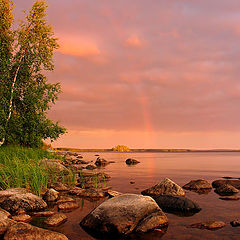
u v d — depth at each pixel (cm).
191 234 521
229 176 1603
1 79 2680
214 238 497
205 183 1135
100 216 567
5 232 481
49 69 2903
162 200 762
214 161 3706
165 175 1642
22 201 713
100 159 2970
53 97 2906
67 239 486
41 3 2811
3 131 2562
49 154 2444
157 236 512
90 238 504
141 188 1102
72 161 3028
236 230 541
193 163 3122
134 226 545
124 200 615
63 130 2888
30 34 2783
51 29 2908
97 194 904
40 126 2773
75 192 946
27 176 1046
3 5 2819
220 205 772
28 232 476
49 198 838
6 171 1095
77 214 668
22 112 2855
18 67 2755
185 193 982
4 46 2753
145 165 2670
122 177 1522
